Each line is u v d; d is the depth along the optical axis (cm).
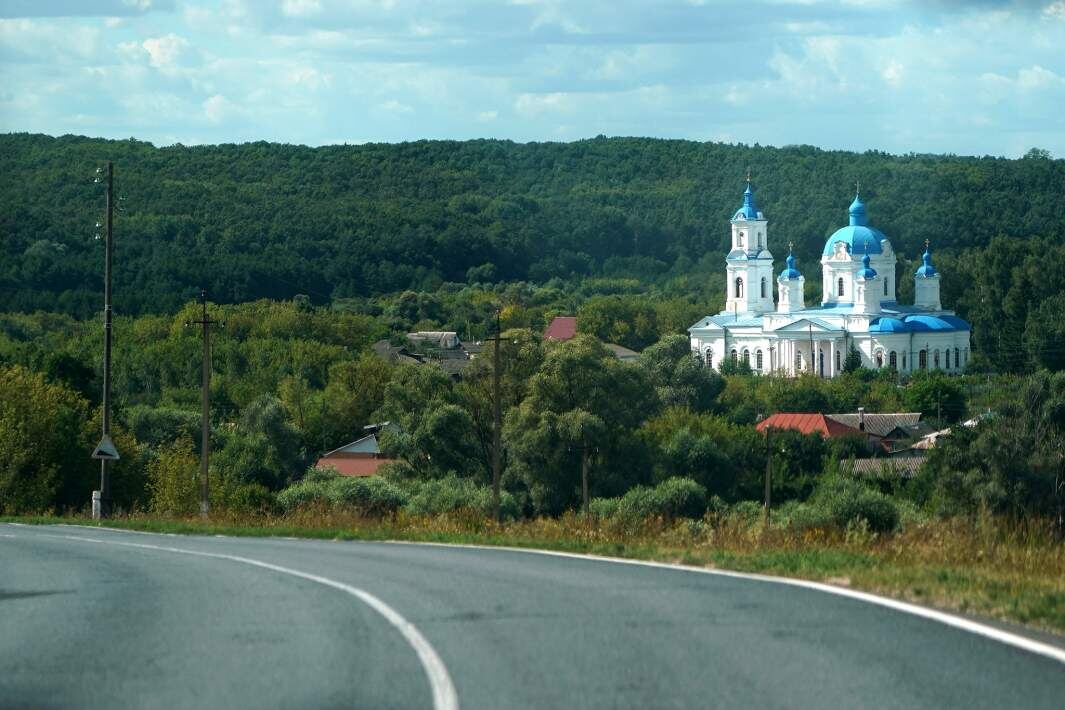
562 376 19588
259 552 5928
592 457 18900
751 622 3359
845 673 2748
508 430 19300
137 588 4412
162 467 16150
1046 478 15012
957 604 3588
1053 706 2473
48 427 14538
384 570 4812
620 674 2766
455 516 8450
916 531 5494
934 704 2489
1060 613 3372
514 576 4478
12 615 3822
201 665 2961
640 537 6519
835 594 3838
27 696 2681
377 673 2812
